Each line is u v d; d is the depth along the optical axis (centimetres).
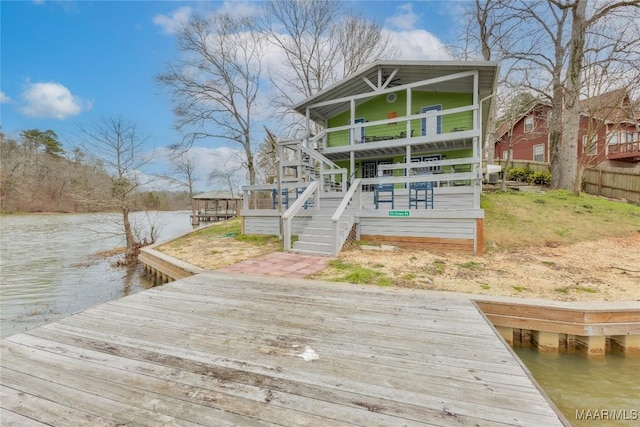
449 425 159
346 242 759
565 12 1414
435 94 1180
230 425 160
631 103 1257
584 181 1491
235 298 384
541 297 425
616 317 353
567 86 1377
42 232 2059
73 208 3747
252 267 580
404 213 768
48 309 667
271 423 161
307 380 202
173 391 190
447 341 261
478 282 491
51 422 163
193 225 2572
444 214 725
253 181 2194
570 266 595
